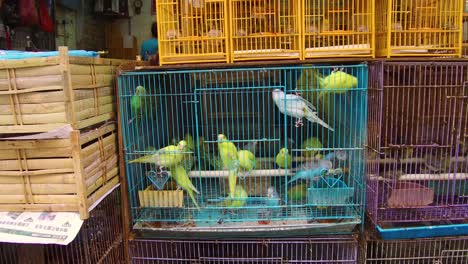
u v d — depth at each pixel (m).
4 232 1.23
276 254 1.64
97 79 1.44
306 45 1.57
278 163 1.65
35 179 1.29
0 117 1.25
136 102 1.61
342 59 1.52
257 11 1.55
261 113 1.75
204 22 1.56
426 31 1.53
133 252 1.67
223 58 1.55
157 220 1.63
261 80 1.69
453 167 1.53
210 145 1.79
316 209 1.66
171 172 1.61
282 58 1.55
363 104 1.56
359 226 1.63
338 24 1.58
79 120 1.29
